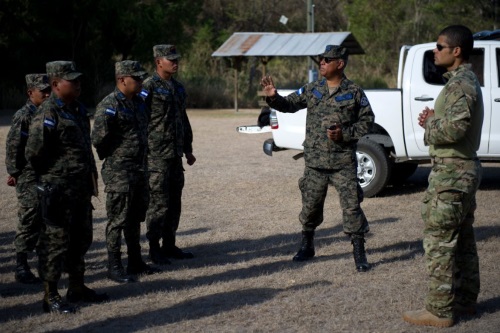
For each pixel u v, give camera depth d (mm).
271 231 7777
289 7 47125
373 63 36156
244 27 46531
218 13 46531
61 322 4922
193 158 6852
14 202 9516
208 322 4863
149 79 6375
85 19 27734
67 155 4988
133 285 5816
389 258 6492
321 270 6129
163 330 4727
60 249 5000
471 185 4520
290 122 10023
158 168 6383
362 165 9609
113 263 5934
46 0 26922
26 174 6043
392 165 9703
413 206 9008
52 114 4914
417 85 9414
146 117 5977
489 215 8281
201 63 34844
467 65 4625
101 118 5699
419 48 9539
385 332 4609
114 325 4848
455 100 4457
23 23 27484
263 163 12828
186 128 6777
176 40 31125
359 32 37188
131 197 5844
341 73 6137
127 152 5793
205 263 6516
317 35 24422
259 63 34125
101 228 8055
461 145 4527
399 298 5297
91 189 5191
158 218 6441
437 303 4660
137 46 29641
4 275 6297
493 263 6227
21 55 27953
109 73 28859
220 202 9438
